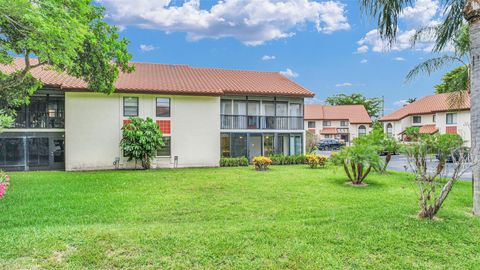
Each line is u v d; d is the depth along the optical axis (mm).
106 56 13289
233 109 21969
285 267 3844
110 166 18016
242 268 3791
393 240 4707
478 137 6047
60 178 13242
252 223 5887
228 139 21641
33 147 17734
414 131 12156
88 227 5414
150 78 20656
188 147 19688
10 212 7316
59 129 18125
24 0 7543
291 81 25484
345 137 47688
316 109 50750
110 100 18109
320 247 4453
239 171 16562
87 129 17625
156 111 19078
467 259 4133
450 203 8133
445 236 4867
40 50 9344
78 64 12711
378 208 7434
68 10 9992
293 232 5066
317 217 6625
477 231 5090
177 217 7059
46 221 6617
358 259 4102
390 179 13484
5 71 17047
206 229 5281
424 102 39312
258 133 22359
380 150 13617
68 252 4098
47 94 17953
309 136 30156
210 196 9469
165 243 4477
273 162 21047
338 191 10422
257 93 21500
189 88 19703
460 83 12953
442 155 8875
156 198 9117
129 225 5957
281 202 8641
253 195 9656
